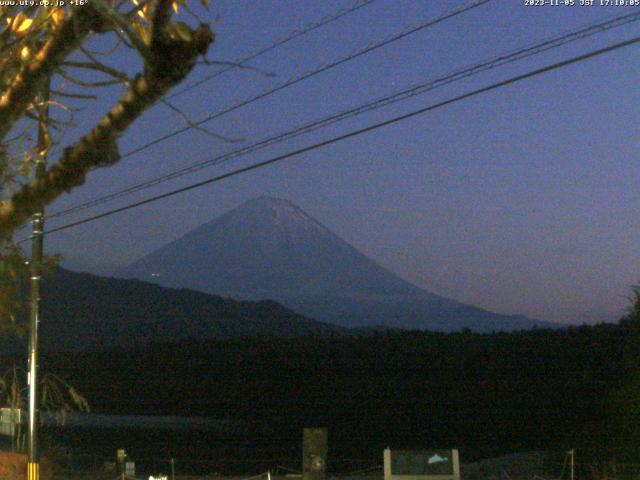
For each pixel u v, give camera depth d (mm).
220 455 29938
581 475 22266
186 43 3963
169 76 4008
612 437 22656
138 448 30906
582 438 23469
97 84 5188
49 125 5902
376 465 27469
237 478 23812
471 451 30641
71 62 5051
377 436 33062
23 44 5105
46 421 34375
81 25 4418
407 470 17781
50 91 5789
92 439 32406
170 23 3984
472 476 23594
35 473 16812
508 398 33625
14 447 22562
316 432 20812
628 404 22484
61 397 17109
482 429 32688
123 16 4445
